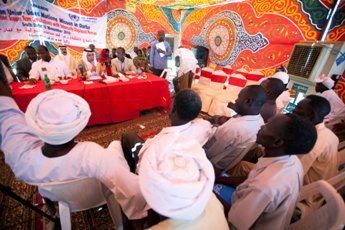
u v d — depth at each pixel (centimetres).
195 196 40
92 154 70
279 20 290
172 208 39
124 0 451
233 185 107
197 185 40
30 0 345
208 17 429
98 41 450
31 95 184
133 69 323
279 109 207
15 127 70
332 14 227
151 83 277
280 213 70
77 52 430
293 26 273
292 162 75
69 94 69
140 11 480
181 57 360
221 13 392
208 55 443
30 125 60
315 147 103
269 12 301
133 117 280
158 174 40
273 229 72
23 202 104
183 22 521
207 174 46
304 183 114
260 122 122
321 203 97
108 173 69
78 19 409
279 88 153
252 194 72
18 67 257
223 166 129
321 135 106
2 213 128
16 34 347
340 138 166
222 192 105
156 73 396
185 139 53
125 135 139
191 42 500
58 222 116
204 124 114
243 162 131
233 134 115
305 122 69
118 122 274
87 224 129
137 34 496
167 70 388
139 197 70
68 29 404
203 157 50
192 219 43
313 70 218
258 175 75
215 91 325
